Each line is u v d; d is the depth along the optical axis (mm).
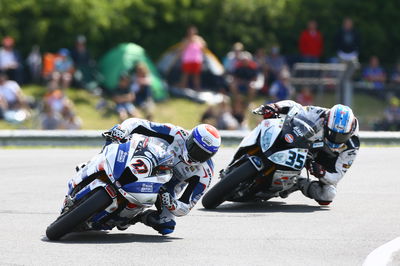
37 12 76062
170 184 24344
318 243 23328
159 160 22953
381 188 34938
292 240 23766
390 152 48094
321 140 28922
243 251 22172
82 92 72125
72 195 22969
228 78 73375
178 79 75438
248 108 70188
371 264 20594
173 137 23906
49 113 59688
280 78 66688
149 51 80875
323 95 65125
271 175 28484
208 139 23438
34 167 40938
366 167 41500
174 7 82000
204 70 74688
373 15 88125
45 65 71812
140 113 67438
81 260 20609
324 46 84750
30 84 73312
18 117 63625
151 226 24234
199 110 72188
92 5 77812
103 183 22328
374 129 62375
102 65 73875
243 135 52500
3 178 37094
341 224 26500
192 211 28625
